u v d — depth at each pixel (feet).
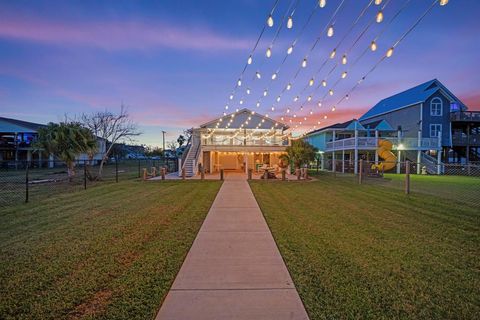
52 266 11.75
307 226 18.34
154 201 28.30
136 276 10.78
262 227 18.12
